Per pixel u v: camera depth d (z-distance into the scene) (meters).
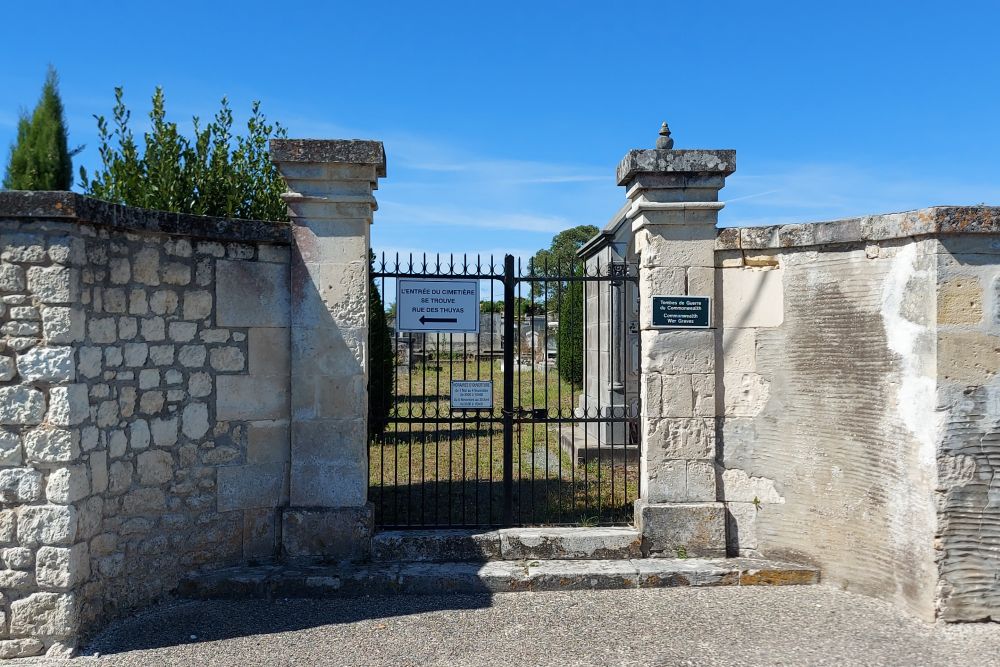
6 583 3.93
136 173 6.12
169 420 4.80
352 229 5.15
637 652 4.04
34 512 3.92
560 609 4.64
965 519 4.32
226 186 6.37
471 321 5.44
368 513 5.18
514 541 5.25
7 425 3.91
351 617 4.52
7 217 3.89
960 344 4.32
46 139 11.23
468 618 4.50
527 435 10.43
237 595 4.82
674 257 5.32
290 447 5.18
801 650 4.05
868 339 4.79
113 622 4.40
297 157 5.03
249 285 5.12
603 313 8.95
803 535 5.18
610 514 6.11
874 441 4.75
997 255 4.34
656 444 5.32
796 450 5.19
